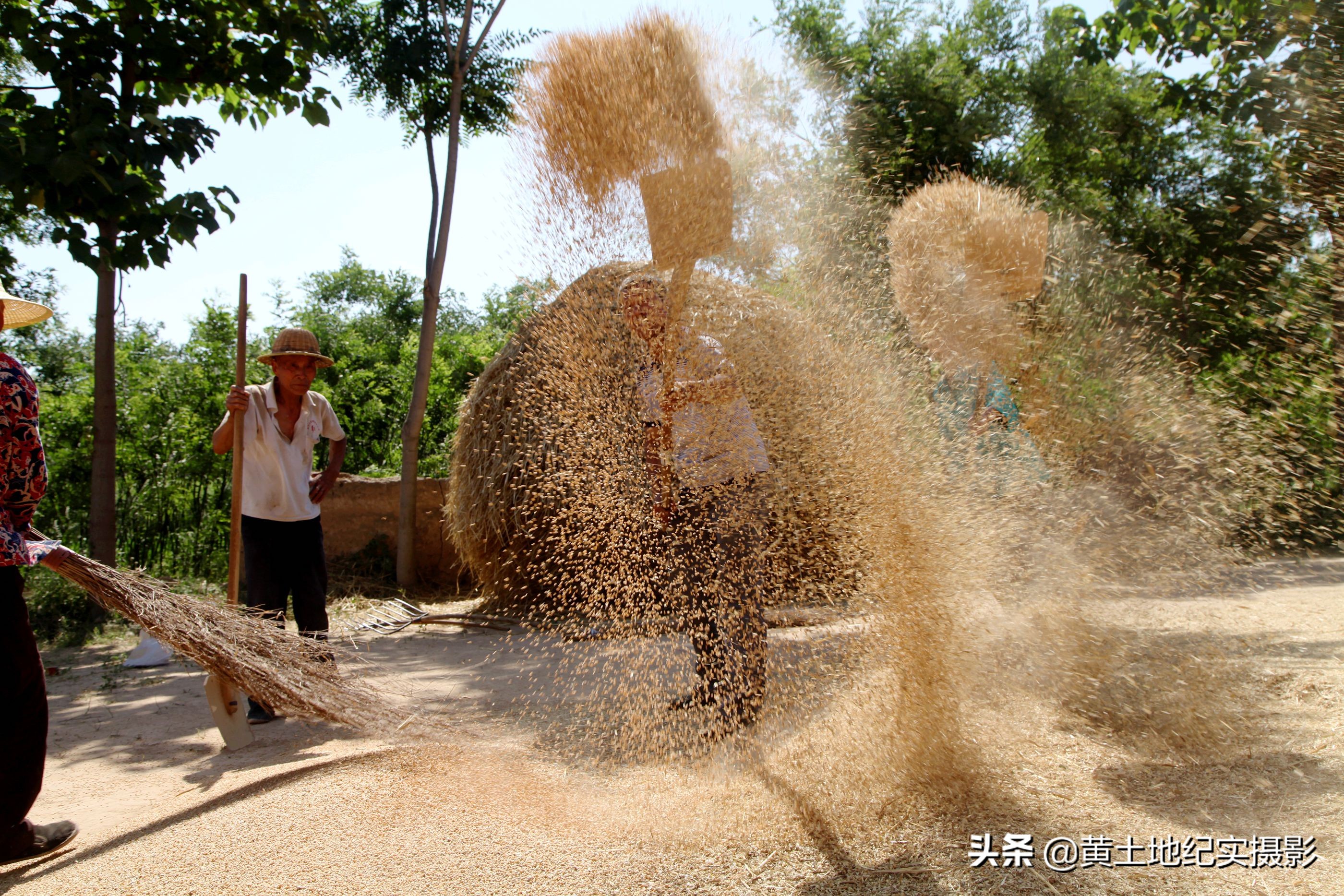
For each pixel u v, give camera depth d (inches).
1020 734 102.5
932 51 409.1
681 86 103.3
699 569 104.3
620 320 105.0
